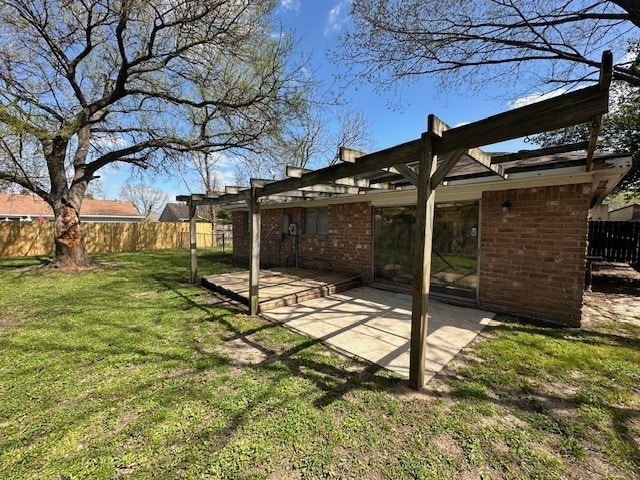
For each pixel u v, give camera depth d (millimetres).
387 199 6785
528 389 2809
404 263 6633
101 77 10359
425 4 6262
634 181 11945
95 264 10789
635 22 5098
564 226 4391
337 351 3666
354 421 2367
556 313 4531
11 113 6773
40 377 3053
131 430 2266
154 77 9938
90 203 29359
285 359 3451
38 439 2178
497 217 5066
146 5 6883
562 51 6273
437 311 5195
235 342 3945
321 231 8828
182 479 1841
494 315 4965
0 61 7566
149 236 19000
